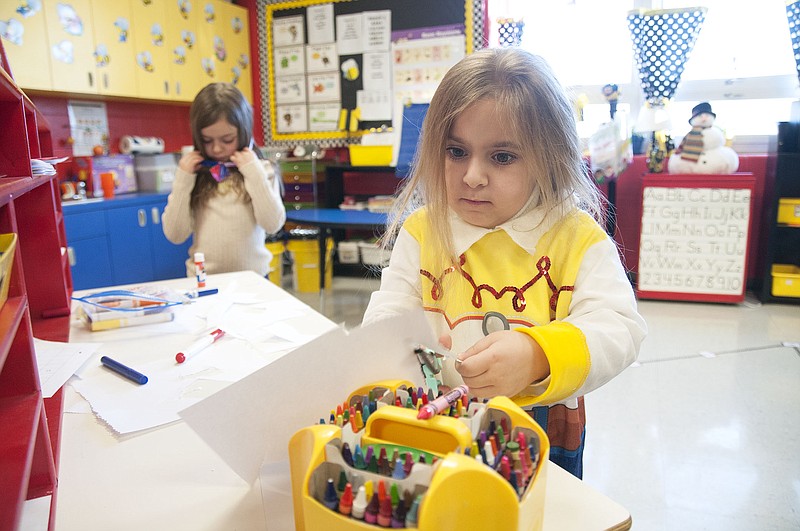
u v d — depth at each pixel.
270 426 0.52
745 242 3.10
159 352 1.03
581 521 0.50
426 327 0.56
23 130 0.83
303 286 3.73
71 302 1.35
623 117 3.38
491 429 0.45
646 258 3.29
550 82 0.67
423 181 0.75
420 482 0.36
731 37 3.47
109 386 0.87
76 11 3.01
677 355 2.46
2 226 0.79
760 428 1.86
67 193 3.09
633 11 3.30
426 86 3.95
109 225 3.08
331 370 0.53
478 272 0.76
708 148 3.14
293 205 4.01
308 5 4.17
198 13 3.84
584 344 0.59
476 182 0.66
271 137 4.49
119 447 0.69
